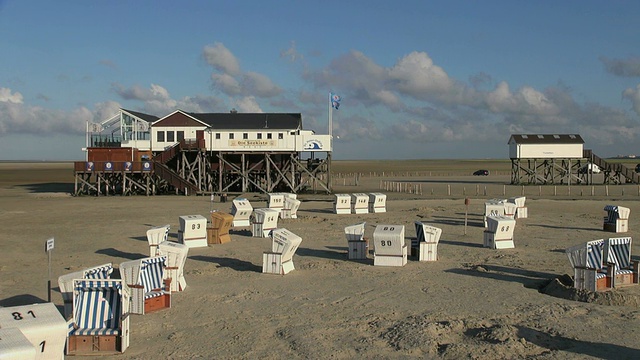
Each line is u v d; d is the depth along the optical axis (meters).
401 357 12.18
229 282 19.55
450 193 64.25
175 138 65.94
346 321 14.84
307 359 12.10
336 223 36.19
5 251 26.11
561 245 27.28
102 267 15.27
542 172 120.31
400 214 41.25
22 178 110.88
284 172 65.94
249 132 64.62
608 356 12.21
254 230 30.42
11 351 8.88
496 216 27.23
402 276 20.41
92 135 65.94
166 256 17.73
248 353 12.50
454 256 24.44
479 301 16.88
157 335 13.82
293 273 21.09
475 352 12.27
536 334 13.58
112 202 52.72
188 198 56.84
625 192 65.62
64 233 32.22
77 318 12.93
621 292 17.11
